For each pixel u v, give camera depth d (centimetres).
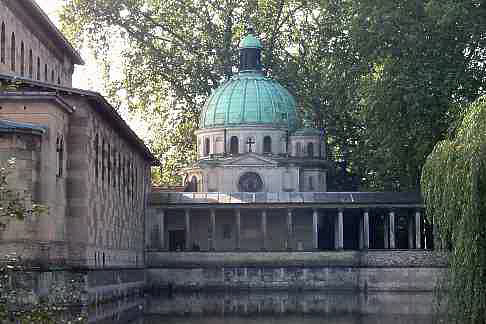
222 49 13550
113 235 8444
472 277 4275
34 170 5881
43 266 5797
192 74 13562
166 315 6700
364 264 10631
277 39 13825
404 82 9231
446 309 4509
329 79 10994
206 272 10844
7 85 3328
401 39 9375
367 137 10175
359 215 11950
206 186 12912
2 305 2697
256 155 12875
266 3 13638
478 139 4506
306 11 13500
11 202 2770
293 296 9400
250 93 13350
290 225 11381
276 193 11488
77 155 6850
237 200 11406
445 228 4738
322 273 10750
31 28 7969
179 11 13550
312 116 13225
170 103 13750
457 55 9238
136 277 9925
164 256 10900
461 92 9194
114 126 8394
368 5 9619
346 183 13600
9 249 5734
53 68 9131
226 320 6297
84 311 6469
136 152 10319
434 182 4997
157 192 11838
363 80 9931
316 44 12962
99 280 7331
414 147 9400
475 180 4362
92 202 7175
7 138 5809
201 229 12094
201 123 13488
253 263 10869
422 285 10462
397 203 11094
